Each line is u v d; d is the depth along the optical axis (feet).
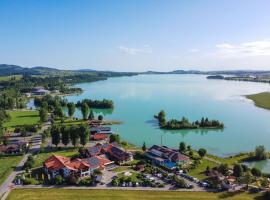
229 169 400.26
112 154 452.76
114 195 322.55
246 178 346.54
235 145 558.97
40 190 335.47
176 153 431.43
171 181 359.87
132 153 480.23
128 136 622.95
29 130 625.00
